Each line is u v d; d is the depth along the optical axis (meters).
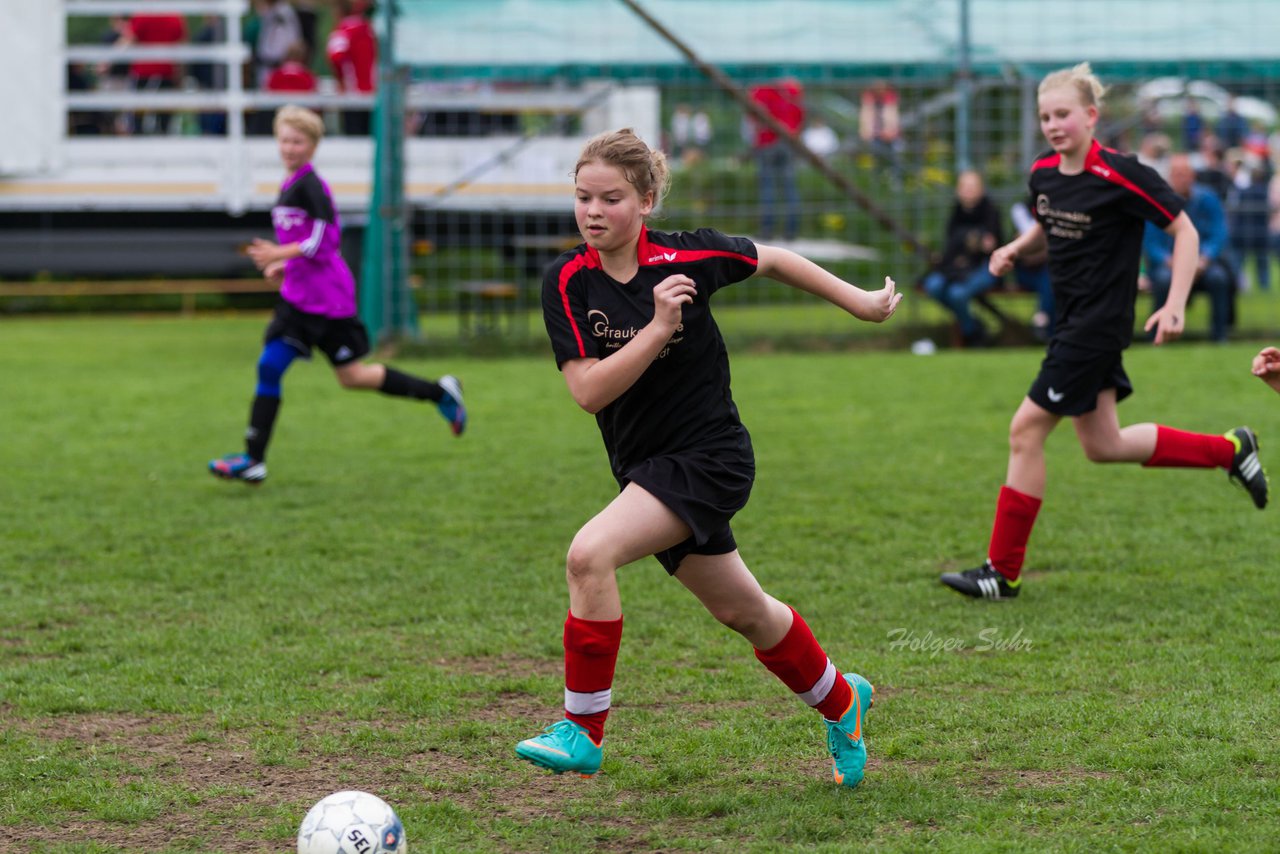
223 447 28.20
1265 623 15.61
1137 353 39.12
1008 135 48.84
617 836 10.49
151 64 54.22
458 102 45.88
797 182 60.62
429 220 47.41
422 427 30.52
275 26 51.94
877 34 43.91
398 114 42.47
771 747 12.31
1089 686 13.70
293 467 26.08
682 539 10.65
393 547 19.98
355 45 49.62
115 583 18.14
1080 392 16.89
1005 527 16.94
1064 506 21.95
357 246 49.78
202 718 13.24
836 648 15.16
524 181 47.78
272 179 50.12
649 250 10.82
